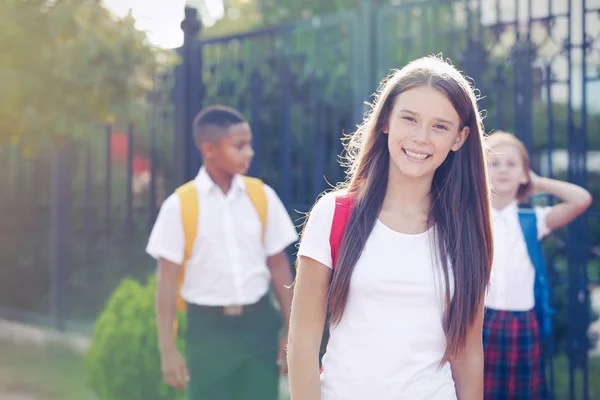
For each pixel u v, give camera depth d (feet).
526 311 12.38
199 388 11.63
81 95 16.84
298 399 6.46
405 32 17.21
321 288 6.51
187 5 19.83
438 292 6.36
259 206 11.90
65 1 16.43
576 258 15.57
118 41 17.13
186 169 19.72
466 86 6.54
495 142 12.84
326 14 32.37
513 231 12.48
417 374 6.26
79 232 24.30
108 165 22.95
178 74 19.93
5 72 16.15
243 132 11.66
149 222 21.35
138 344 14.56
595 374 18.62
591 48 14.84
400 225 6.49
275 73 19.15
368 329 6.27
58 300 23.98
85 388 18.39
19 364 20.57
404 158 6.40
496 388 12.34
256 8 33.76
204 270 11.52
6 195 26.35
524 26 15.75
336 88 24.68
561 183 13.06
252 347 11.64
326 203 6.59
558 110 25.98
